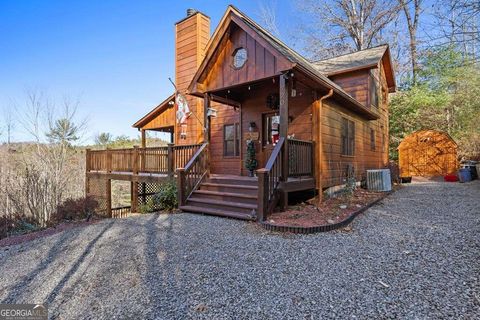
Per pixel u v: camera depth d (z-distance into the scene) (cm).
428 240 409
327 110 750
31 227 755
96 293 274
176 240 428
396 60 1812
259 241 411
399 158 1586
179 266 328
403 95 1767
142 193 1002
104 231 502
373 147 1203
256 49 638
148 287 279
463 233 437
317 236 433
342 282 277
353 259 337
